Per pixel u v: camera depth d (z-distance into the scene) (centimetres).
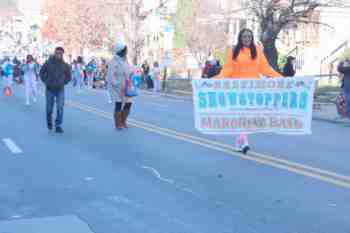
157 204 762
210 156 1109
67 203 766
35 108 2186
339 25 4581
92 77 4184
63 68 1455
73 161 1052
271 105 1099
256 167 1005
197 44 4828
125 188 848
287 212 729
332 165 1046
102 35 6019
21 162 1045
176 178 914
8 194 813
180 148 1205
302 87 1093
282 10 3231
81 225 671
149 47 5706
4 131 1477
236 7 4762
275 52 3266
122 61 1511
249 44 1090
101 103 2469
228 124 1100
